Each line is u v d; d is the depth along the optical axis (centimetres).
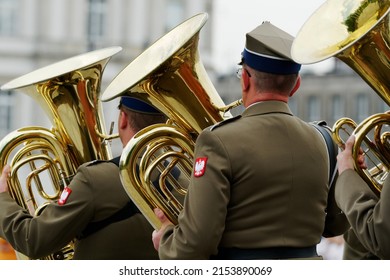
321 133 874
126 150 874
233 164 803
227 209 809
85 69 1036
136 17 7150
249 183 806
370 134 901
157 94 895
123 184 879
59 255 1038
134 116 965
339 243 1952
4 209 997
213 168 800
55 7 7025
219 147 805
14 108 7025
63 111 1042
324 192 848
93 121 1048
